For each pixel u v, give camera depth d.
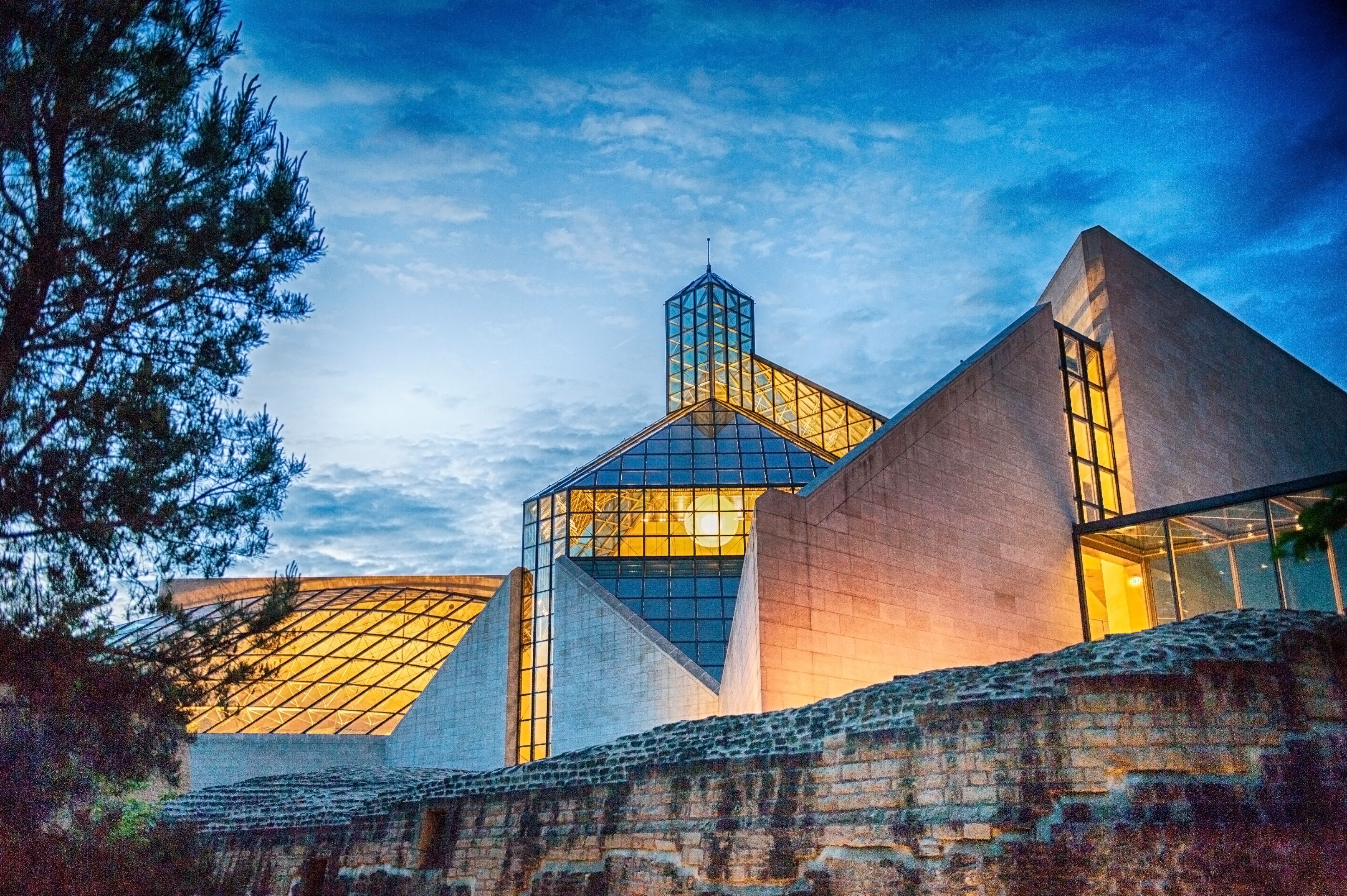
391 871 29.36
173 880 19.56
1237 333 53.06
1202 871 15.91
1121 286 46.69
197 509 20.19
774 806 20.27
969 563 37.00
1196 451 47.44
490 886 26.09
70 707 17.83
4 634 17.50
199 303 21.09
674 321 79.50
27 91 18.83
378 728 59.31
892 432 36.12
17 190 19.38
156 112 20.55
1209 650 17.55
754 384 76.06
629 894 22.45
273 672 21.36
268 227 21.20
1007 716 17.70
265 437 21.28
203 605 25.88
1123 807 16.48
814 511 33.06
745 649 34.44
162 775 19.69
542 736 53.94
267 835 34.09
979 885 17.05
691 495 57.41
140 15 20.50
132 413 19.17
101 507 18.75
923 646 34.56
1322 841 16.16
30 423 18.56
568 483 59.78
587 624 50.47
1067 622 39.84
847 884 18.69
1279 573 35.75
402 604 67.88
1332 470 57.78
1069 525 41.47
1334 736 16.97
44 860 17.33
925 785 18.20
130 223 19.69
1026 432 41.06
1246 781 16.41
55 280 19.16
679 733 24.42
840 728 20.08
